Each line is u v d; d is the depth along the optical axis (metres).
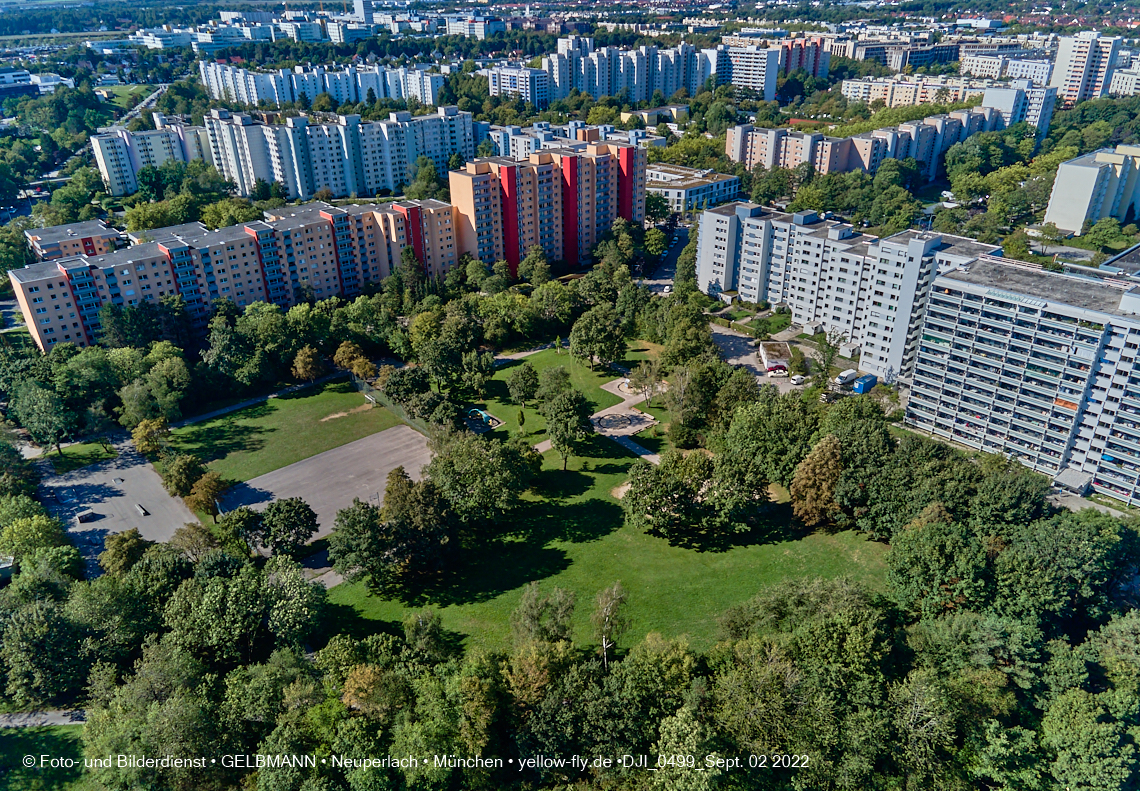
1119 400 166.12
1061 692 114.56
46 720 120.50
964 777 108.19
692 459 166.50
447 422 190.12
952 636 120.06
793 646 117.75
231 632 124.19
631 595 146.12
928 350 194.62
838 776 106.31
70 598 129.38
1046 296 173.62
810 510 159.88
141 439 190.50
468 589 149.50
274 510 152.38
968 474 151.75
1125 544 137.00
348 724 106.56
